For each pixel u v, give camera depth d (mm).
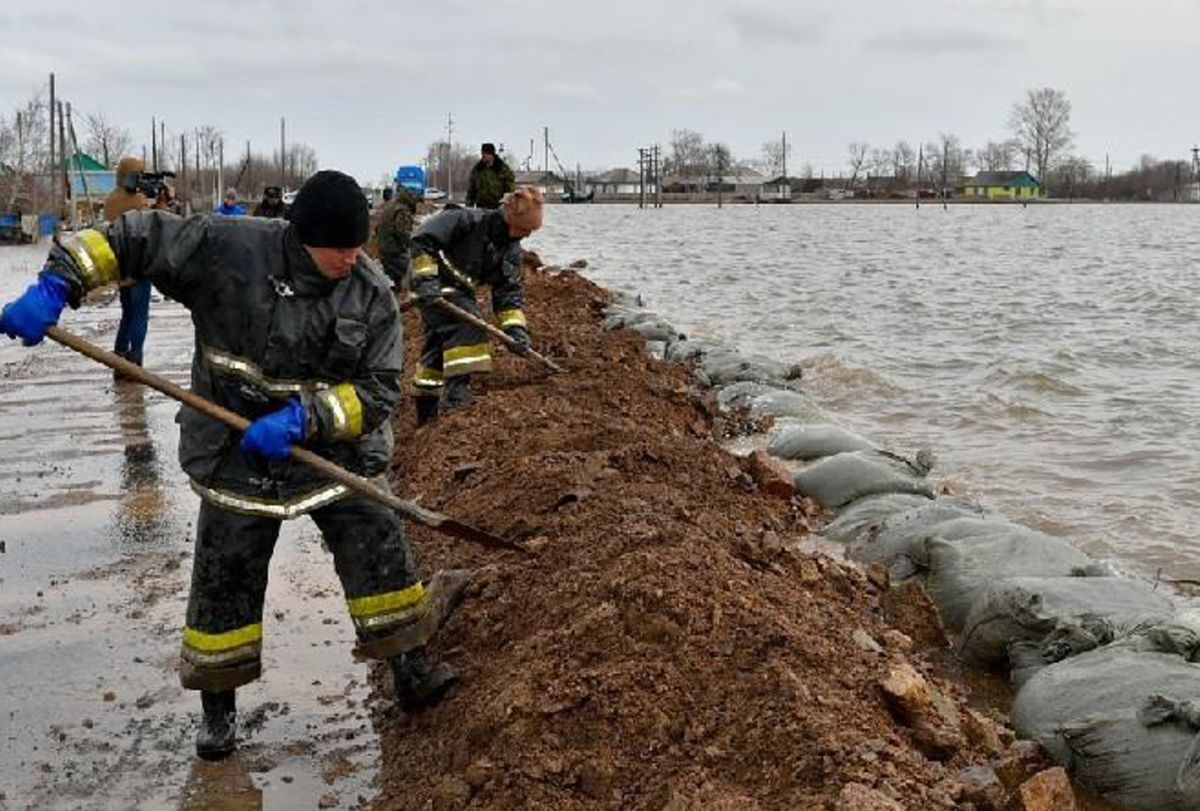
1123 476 9797
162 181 11609
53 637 5605
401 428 9523
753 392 12219
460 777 4148
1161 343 18219
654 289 28172
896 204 132250
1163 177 143250
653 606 4750
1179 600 6801
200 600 4465
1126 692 4621
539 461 7164
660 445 8023
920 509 7172
